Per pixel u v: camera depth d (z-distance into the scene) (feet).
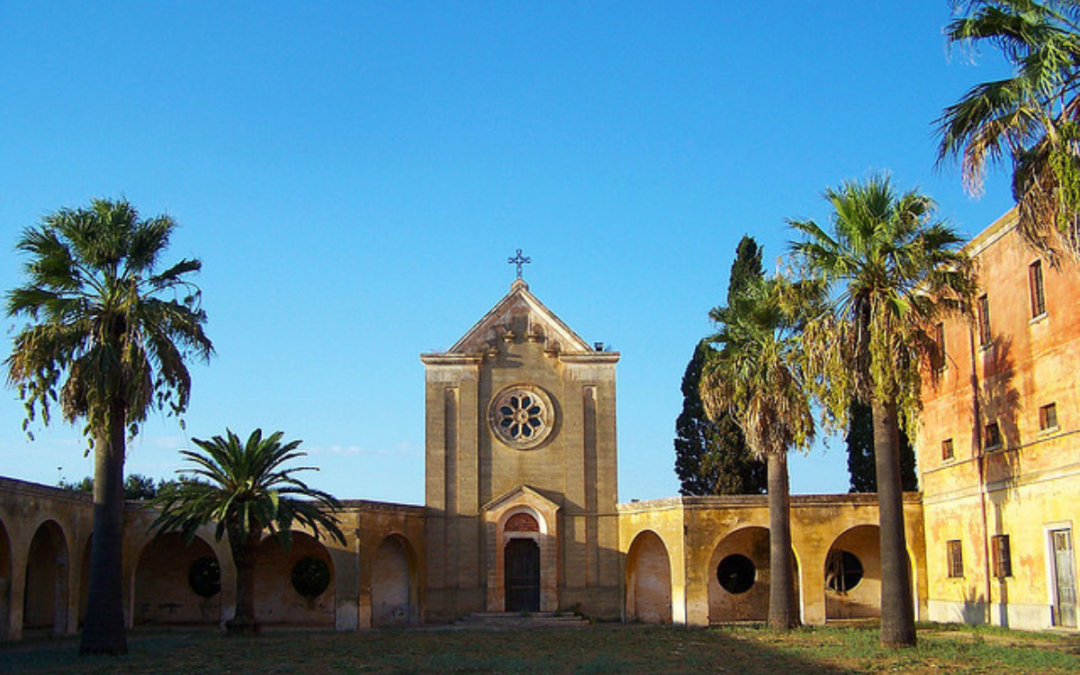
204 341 105.60
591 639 121.39
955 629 114.52
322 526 142.72
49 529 132.26
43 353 98.02
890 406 97.96
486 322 168.45
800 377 119.03
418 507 159.12
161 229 104.94
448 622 157.38
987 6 66.64
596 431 164.86
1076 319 100.99
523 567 160.76
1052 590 105.40
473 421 164.04
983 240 119.14
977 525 121.29
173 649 110.32
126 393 99.81
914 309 95.04
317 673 87.10
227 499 125.70
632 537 156.35
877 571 155.63
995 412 117.08
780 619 124.26
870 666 84.12
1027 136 65.51
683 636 122.11
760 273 180.04
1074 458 101.09
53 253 101.35
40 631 140.67
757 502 142.41
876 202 98.37
